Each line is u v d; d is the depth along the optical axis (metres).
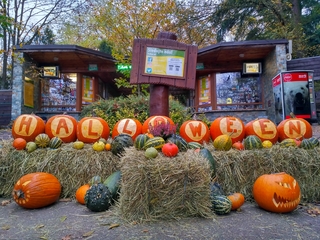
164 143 2.39
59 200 2.68
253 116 10.42
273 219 2.11
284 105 7.16
